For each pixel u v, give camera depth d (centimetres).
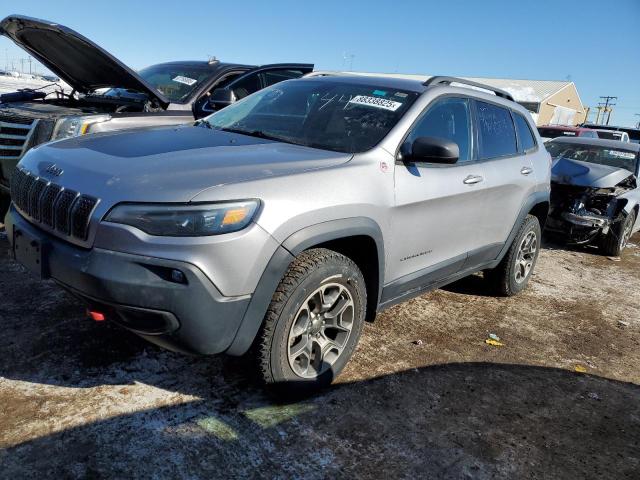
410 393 316
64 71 635
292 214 255
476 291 514
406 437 275
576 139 909
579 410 321
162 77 706
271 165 272
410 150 332
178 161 265
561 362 385
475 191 387
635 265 714
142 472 231
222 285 236
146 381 297
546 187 507
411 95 360
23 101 641
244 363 282
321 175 278
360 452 260
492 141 431
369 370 337
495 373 354
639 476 267
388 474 248
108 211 236
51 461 231
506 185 428
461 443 276
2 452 233
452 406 308
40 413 261
